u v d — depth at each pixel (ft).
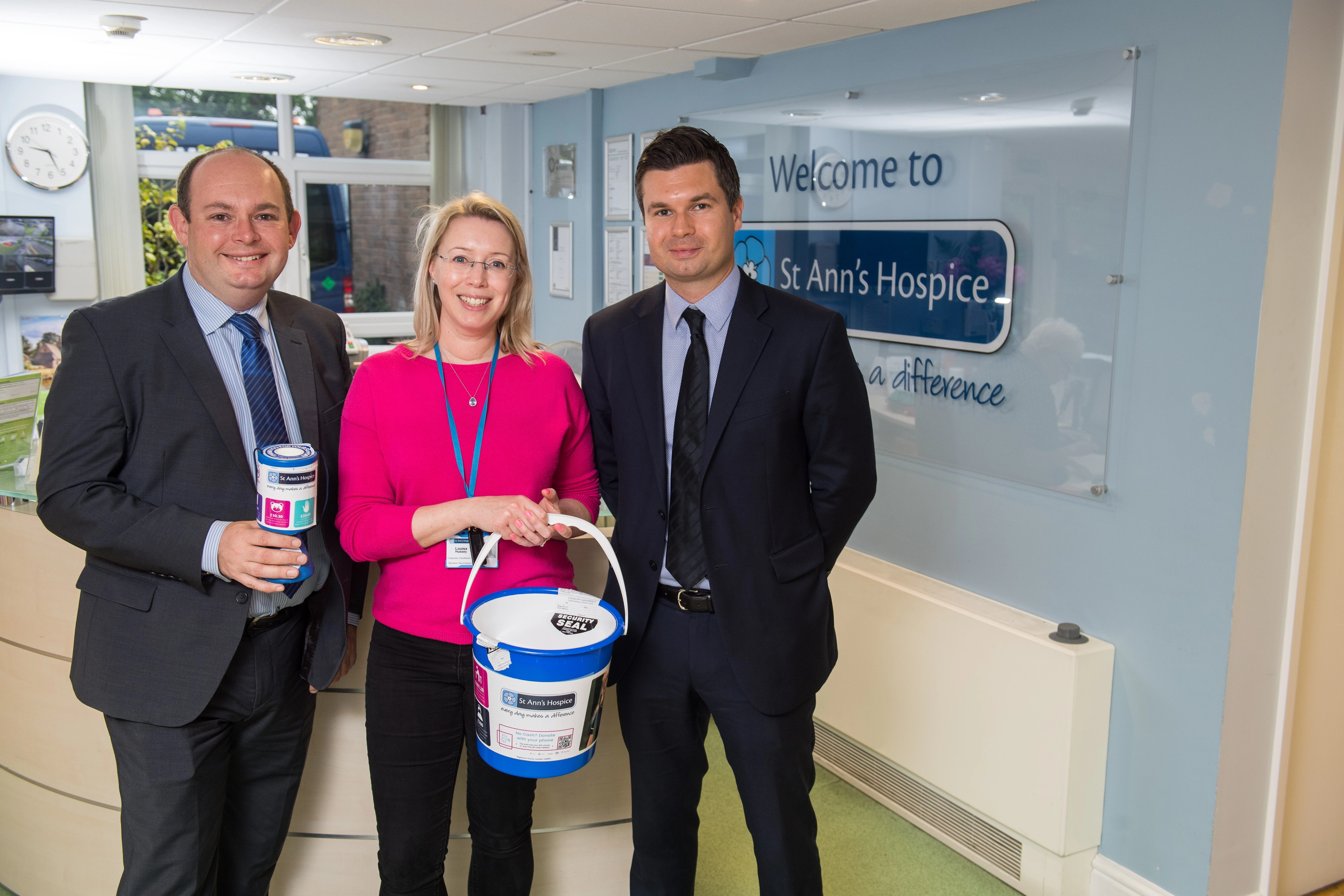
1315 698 8.30
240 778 6.35
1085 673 8.33
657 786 6.37
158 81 17.16
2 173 17.53
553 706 5.29
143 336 5.55
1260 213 7.23
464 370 6.00
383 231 22.22
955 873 9.23
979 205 9.55
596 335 6.50
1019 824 8.86
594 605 5.68
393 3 10.63
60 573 7.08
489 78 16.11
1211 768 7.86
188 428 5.61
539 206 19.95
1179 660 8.02
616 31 11.73
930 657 9.64
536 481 6.07
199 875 5.99
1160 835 8.27
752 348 5.91
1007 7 9.22
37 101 17.57
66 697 7.28
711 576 5.89
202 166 5.68
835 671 10.84
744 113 13.15
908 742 9.96
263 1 10.62
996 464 9.55
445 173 21.58
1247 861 8.18
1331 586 8.14
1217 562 7.70
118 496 5.47
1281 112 7.07
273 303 6.35
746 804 6.21
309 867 7.47
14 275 17.38
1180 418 7.88
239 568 5.25
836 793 10.63
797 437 6.05
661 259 5.86
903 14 9.71
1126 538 8.38
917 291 10.36
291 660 6.16
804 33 11.07
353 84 17.03
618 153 16.93
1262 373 7.36
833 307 11.58
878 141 10.77
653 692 6.21
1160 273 7.95
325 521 6.16
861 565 10.72
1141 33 8.00
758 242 12.94
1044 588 9.14
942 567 10.26
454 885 7.57
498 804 6.11
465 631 5.81
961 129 9.70
